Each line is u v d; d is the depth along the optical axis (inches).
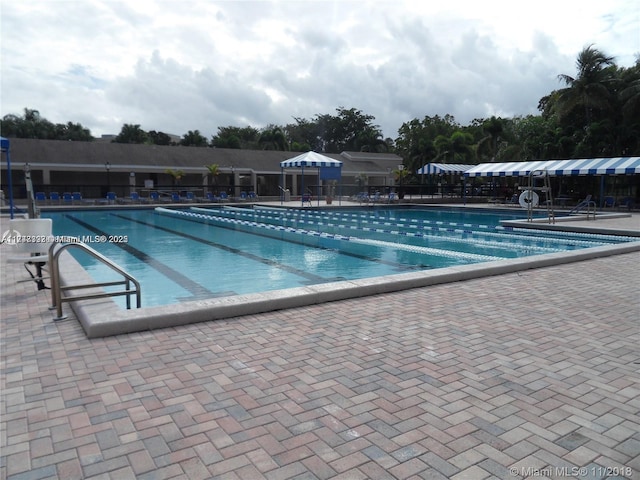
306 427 102.6
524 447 94.9
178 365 136.7
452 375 130.4
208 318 180.2
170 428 102.0
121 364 136.9
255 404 113.2
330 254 420.5
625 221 617.3
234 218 779.4
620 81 1035.3
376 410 110.4
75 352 145.8
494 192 1209.4
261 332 166.9
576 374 131.3
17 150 1053.2
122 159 1141.1
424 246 472.7
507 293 226.4
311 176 1441.9
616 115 1059.3
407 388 122.2
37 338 157.9
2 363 136.8
